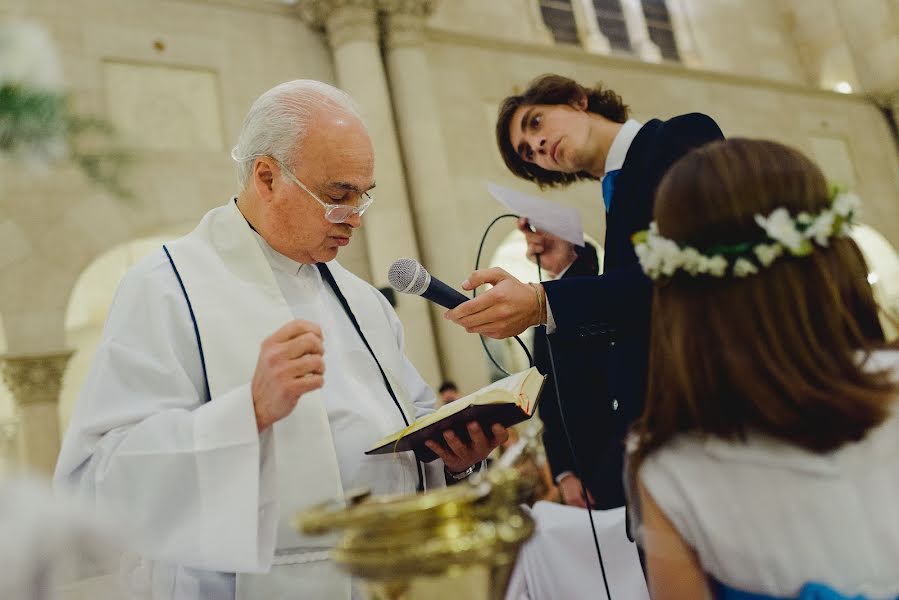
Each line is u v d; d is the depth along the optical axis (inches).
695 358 45.0
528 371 72.9
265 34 337.4
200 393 72.0
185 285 75.2
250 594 65.3
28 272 274.4
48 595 28.4
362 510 34.9
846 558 41.9
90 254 282.0
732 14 526.6
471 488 36.1
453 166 361.1
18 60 79.3
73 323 438.6
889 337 46.4
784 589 42.6
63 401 427.5
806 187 45.5
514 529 35.6
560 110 96.7
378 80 333.4
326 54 348.5
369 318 86.4
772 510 43.0
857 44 526.9
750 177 45.3
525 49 398.9
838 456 43.3
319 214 77.8
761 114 467.8
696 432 45.1
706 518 44.0
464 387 312.7
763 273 44.4
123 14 308.3
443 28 400.2
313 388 60.3
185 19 321.4
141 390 68.3
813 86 528.4
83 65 294.0
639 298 67.7
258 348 73.2
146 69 307.4
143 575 58.8
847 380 43.1
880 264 494.0
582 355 78.6
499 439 69.2
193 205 300.4
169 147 303.4
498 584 35.7
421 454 74.5
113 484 61.3
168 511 60.4
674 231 46.6
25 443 270.4
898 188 504.1
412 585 34.6
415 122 343.3
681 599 44.7
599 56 419.5
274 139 77.7
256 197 81.0
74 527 29.6
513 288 68.7
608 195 91.9
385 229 316.5
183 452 60.5
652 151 80.6
